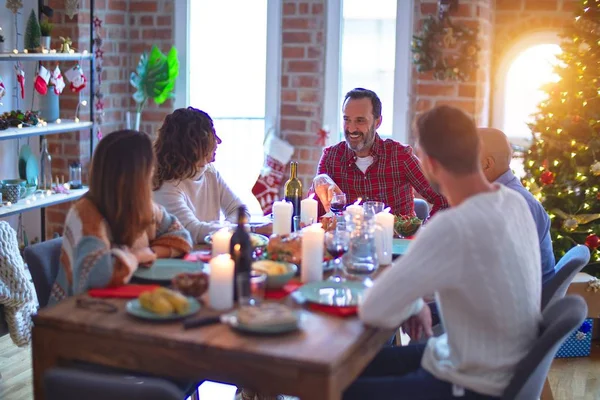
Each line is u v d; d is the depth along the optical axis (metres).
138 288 2.23
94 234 2.25
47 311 2.05
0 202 3.99
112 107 5.04
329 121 4.90
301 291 2.21
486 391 1.97
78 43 4.70
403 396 2.07
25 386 3.28
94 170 2.31
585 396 3.34
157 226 2.60
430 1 4.55
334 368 1.75
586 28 4.11
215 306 2.08
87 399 1.70
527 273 1.99
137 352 1.93
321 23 4.79
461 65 4.42
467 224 1.89
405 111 4.79
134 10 5.12
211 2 5.07
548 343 1.90
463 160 1.99
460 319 1.98
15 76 4.72
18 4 4.32
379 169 3.54
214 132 3.06
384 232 2.57
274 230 2.79
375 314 1.92
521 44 4.77
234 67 5.12
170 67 4.88
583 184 4.11
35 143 4.91
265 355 1.78
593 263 3.99
